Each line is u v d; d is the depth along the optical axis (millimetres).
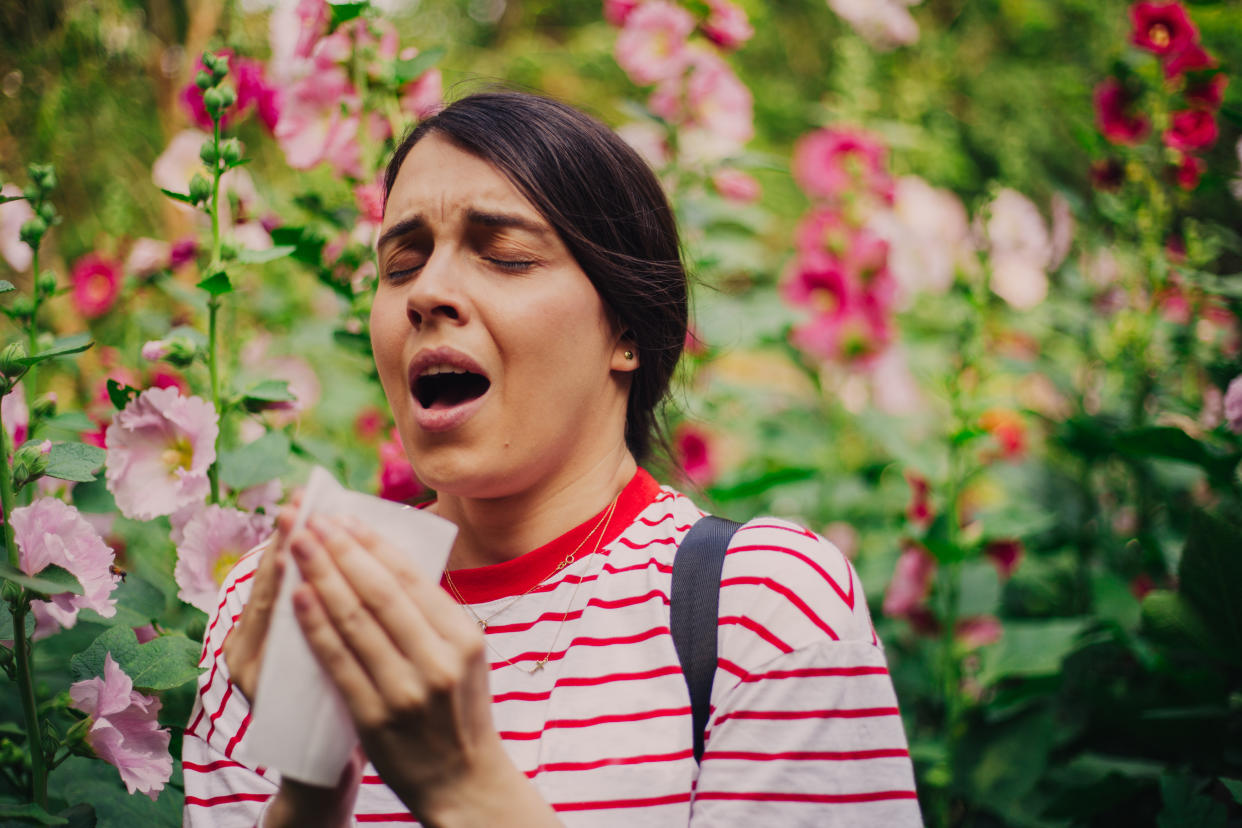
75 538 1013
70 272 2266
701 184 2115
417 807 645
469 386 911
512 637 875
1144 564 2061
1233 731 1638
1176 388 2242
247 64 1565
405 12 4305
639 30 2059
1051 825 1701
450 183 866
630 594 862
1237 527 1444
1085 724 1854
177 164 1654
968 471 1961
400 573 630
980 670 1824
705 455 2277
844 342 2494
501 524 929
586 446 937
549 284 859
